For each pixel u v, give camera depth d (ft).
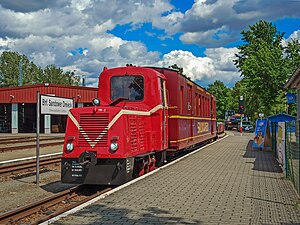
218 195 31.60
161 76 45.60
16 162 56.85
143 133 39.52
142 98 42.42
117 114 34.12
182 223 23.45
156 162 47.39
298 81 69.82
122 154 33.53
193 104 66.03
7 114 182.50
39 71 403.95
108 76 43.32
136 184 35.96
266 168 48.83
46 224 23.25
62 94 164.96
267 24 179.93
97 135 33.96
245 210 26.76
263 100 138.92
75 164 34.01
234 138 124.16
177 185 35.78
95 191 36.47
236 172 45.01
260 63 135.54
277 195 31.83
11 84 355.97
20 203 31.86
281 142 49.26
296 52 139.54
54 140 111.96
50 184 40.63
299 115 78.95
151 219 24.30
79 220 24.07
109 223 23.44
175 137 52.34
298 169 32.32
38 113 37.63
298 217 24.99
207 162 54.80
